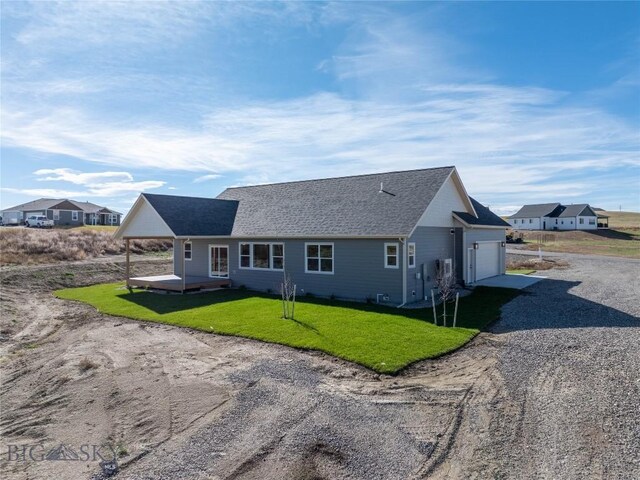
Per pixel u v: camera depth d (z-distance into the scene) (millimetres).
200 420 7445
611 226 84875
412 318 14047
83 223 76125
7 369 11078
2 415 8273
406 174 20672
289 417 7375
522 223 85438
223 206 24250
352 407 7695
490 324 13266
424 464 5887
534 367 9344
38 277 24875
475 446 6270
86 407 8359
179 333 13227
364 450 6281
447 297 15211
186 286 20969
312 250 19359
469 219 21281
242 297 19031
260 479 5676
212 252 23516
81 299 20125
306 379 9062
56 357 11633
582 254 41469
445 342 11188
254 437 6758
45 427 7668
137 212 21953
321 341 11422
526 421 6930
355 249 17969
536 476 5473
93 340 12906
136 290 22172
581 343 10914
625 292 18828
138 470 6035
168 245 42312
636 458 5777
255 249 21562
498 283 21812
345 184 22219
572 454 5938
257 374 9438
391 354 10281
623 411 7105
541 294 18484
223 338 12414
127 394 8773
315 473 5762
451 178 20609
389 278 17062
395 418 7234
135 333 13523
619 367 9117
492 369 9336
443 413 7367
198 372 9773
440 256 19531
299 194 23250
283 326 13164
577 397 7715
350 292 18203
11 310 18234
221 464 6059
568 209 80500
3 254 29266
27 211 71688
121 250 37875
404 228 16469
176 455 6363
